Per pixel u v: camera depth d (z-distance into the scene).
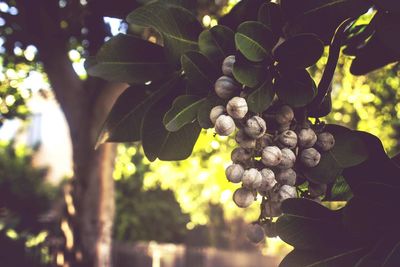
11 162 5.50
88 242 2.56
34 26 2.33
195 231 6.35
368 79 2.71
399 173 0.50
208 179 4.00
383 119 3.00
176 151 0.54
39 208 5.49
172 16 0.52
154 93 0.55
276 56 0.48
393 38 0.50
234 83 0.49
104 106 2.46
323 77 0.52
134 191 5.62
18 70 3.18
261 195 0.52
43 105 6.92
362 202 0.49
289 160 0.49
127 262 4.72
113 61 0.53
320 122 0.52
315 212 0.50
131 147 4.80
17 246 3.92
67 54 2.45
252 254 5.46
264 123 0.48
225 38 0.50
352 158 0.51
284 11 0.51
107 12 0.67
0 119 3.33
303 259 0.50
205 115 0.49
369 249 0.49
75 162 2.57
